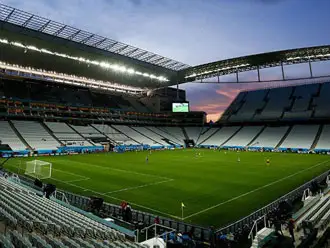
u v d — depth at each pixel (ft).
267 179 91.15
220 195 69.56
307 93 273.13
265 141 233.55
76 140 199.11
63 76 220.02
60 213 41.09
